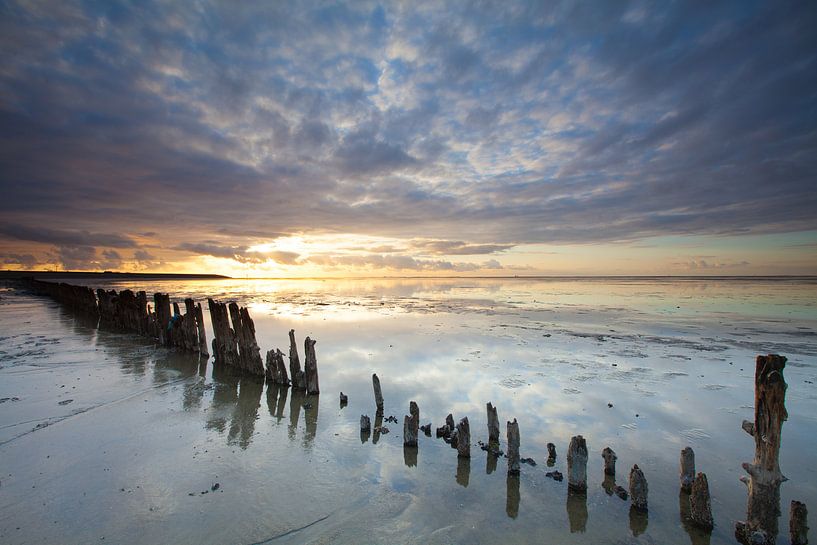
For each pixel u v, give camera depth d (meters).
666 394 13.84
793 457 9.82
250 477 8.68
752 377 15.73
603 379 15.49
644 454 9.86
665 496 8.19
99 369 16.95
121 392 14.03
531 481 8.77
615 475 8.93
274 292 72.50
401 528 7.16
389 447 10.30
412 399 13.66
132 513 7.34
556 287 91.81
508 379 15.57
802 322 29.83
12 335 24.73
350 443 10.48
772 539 6.65
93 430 10.84
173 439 10.47
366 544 6.73
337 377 16.17
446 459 9.72
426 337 24.14
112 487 8.16
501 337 24.03
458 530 7.13
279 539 6.78
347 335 24.94
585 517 7.55
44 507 7.46
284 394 14.26
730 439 10.57
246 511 7.49
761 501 6.70
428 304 46.38
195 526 7.03
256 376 15.86
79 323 30.17
